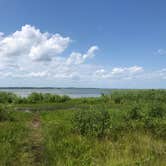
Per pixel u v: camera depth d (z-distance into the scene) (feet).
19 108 76.07
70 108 76.33
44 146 25.93
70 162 20.18
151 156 20.88
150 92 95.09
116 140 26.78
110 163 19.49
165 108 38.14
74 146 24.66
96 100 98.68
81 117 31.19
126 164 19.12
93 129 28.81
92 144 25.02
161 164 19.44
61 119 44.27
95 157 21.59
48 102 99.14
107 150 22.84
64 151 23.26
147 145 23.59
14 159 21.25
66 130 32.22
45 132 32.17
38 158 22.39
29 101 97.09
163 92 94.53
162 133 27.96
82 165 19.83
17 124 37.76
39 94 102.27
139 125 31.01
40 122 44.32
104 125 29.45
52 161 20.99
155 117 34.65
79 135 28.68
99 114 31.73
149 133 28.02
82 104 91.56
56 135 29.73
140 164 19.27
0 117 43.01
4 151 22.41
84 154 22.16
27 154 22.67
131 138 26.17
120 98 92.84
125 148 23.06
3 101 91.66
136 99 88.69
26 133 31.60
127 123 32.40
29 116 51.52
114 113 41.68
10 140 26.66
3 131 30.99
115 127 30.32
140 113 35.68
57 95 103.81
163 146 23.82
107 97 98.37
